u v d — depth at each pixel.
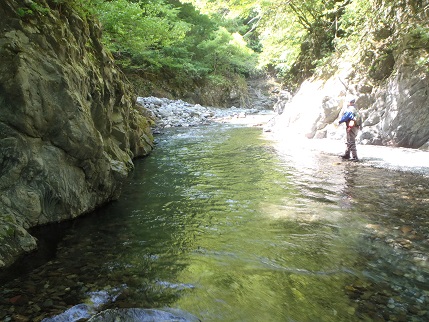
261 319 2.77
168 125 18.19
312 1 17.89
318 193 6.23
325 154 10.00
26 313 2.75
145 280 3.36
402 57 10.70
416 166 8.09
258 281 3.35
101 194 5.61
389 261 3.70
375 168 8.07
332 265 3.65
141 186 6.85
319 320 2.75
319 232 4.52
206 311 2.86
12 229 3.84
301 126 14.06
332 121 12.90
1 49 4.22
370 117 11.56
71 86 4.96
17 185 4.28
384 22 12.33
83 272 3.48
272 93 38.50
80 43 6.11
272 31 19.36
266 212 5.32
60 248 4.03
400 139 10.66
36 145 4.52
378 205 5.49
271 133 14.99
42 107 4.49
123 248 4.07
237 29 37.16
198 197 6.12
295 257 3.85
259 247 4.11
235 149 11.12
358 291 3.15
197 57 33.62
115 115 8.22
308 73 19.09
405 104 10.37
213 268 3.62
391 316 2.77
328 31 18.17
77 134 4.86
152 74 28.72
